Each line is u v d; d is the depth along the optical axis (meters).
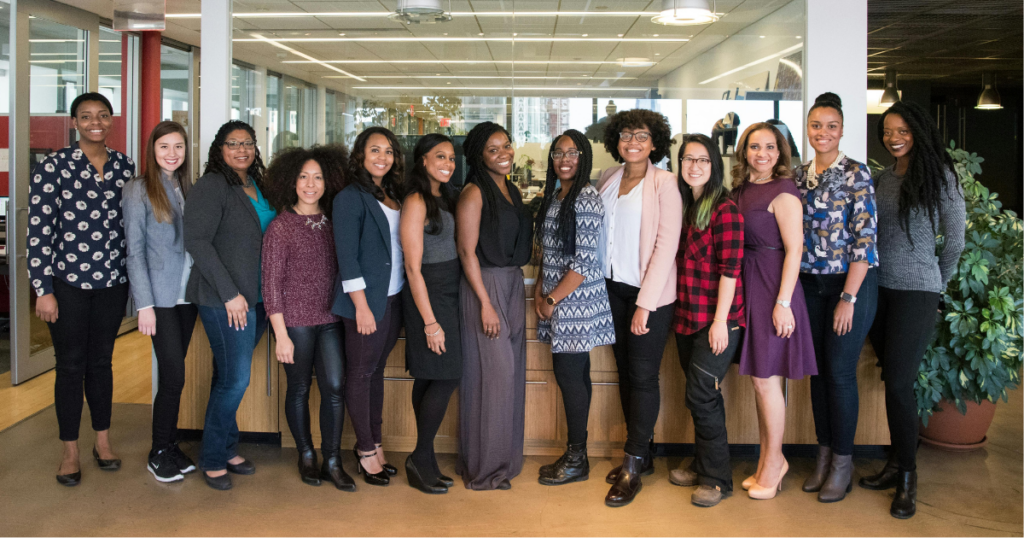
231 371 2.68
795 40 3.44
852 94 3.27
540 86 5.86
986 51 8.45
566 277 2.56
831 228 2.56
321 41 5.67
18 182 4.28
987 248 3.13
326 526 2.43
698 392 2.59
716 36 4.55
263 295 2.61
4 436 3.38
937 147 2.51
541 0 4.87
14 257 4.29
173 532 2.37
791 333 2.51
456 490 2.74
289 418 2.78
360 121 6.48
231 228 2.62
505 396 2.70
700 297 2.55
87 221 2.72
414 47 5.82
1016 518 2.52
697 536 2.37
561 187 2.68
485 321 2.62
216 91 3.41
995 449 3.29
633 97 5.54
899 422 2.56
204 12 3.38
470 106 6.24
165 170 2.72
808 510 2.58
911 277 2.56
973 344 3.02
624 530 2.41
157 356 2.78
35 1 4.47
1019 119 12.13
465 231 2.57
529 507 2.59
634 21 4.96
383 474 2.80
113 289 2.83
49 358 4.66
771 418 2.63
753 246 2.55
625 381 2.82
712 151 2.50
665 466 3.02
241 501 2.63
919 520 2.50
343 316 2.58
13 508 2.55
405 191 2.62
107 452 2.97
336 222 2.51
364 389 2.71
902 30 7.24
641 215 2.61
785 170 2.56
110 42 5.72
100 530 2.38
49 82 4.68
